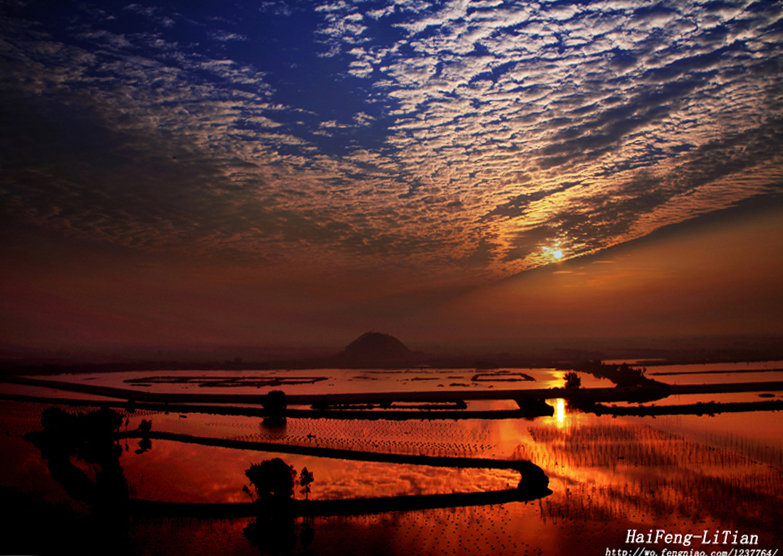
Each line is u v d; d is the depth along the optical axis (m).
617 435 64.81
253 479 41.72
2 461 57.62
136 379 169.50
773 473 48.09
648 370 163.12
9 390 131.00
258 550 36.69
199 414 90.94
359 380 159.62
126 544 37.88
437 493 45.88
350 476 51.53
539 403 89.00
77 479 46.81
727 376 140.88
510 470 52.06
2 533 39.28
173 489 49.06
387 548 36.44
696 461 52.41
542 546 36.09
